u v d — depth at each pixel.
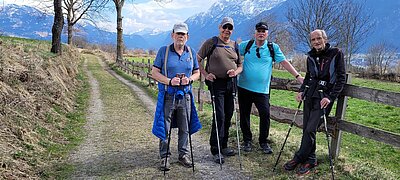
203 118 8.58
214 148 5.64
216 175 5.02
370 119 12.55
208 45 5.46
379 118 12.76
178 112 5.31
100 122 8.59
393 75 33.25
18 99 7.02
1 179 4.28
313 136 4.91
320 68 4.83
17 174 4.59
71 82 14.61
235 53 5.47
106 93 13.92
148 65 17.98
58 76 12.19
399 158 7.42
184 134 5.37
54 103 8.99
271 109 6.61
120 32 30.02
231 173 5.09
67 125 7.96
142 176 4.98
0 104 6.28
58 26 17.59
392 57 37.62
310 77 5.02
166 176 4.99
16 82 7.77
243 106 5.94
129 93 14.11
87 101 11.77
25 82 8.44
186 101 5.28
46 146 6.10
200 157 5.81
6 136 5.53
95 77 21.05
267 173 5.05
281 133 7.25
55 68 12.71
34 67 9.57
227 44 5.48
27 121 6.50
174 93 5.19
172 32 5.23
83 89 14.91
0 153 4.86
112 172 5.14
